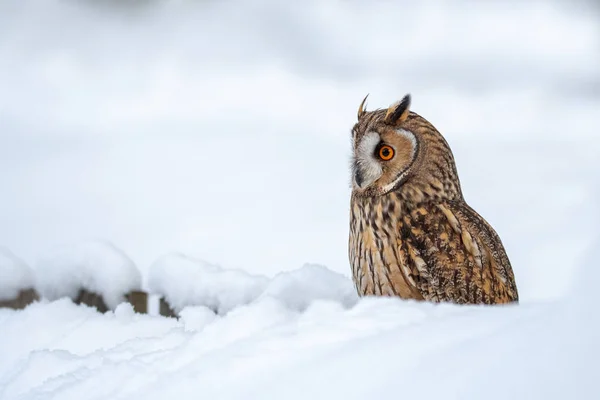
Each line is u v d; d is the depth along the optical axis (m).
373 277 8.64
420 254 8.30
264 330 4.66
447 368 3.53
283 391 3.80
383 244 8.48
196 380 4.23
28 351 6.86
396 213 8.44
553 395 3.25
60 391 4.93
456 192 8.82
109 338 6.89
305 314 4.91
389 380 3.61
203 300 8.30
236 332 5.02
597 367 3.27
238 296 8.12
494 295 8.32
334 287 7.84
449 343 3.81
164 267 8.66
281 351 4.30
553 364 3.35
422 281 8.33
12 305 8.73
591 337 3.39
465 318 4.21
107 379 4.87
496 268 8.41
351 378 3.73
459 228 8.38
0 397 5.74
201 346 4.98
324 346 4.27
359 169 8.67
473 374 3.44
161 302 8.66
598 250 3.62
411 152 8.55
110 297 8.55
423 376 3.54
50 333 6.91
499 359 3.47
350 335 4.37
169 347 5.76
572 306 3.58
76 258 8.70
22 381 5.77
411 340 3.95
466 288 8.23
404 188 8.50
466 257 8.28
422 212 8.43
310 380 3.81
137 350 5.78
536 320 3.75
